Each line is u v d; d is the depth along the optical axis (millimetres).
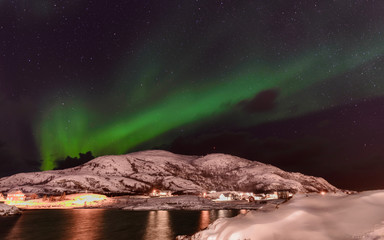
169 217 50188
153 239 26125
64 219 45688
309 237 7367
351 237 6973
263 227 8125
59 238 26859
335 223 7777
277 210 9406
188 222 41312
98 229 33344
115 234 29234
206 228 10352
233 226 8789
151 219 46125
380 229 6883
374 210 7953
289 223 8242
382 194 8773
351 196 9430
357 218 7742
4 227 35469
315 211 8781
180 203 80562
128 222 40938
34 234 29344
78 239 26500
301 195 10641
